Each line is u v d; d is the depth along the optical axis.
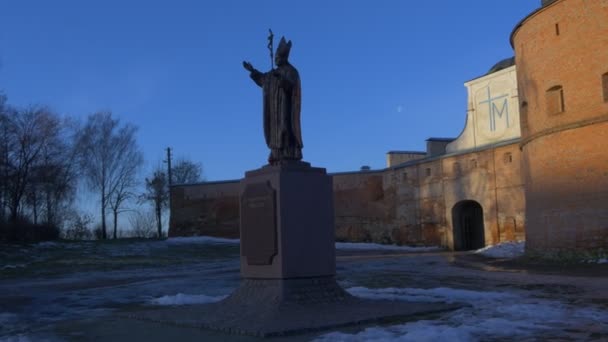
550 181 29.02
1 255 37.06
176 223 57.38
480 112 46.12
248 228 13.15
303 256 12.68
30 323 13.34
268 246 12.62
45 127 47.75
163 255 42.38
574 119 27.73
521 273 23.73
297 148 13.52
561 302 13.83
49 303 17.70
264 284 12.74
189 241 52.91
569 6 28.05
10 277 29.00
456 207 45.50
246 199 13.24
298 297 12.38
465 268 27.56
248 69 14.03
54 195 50.03
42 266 33.91
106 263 35.94
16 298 19.34
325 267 12.98
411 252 43.47
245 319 11.35
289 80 13.40
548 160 29.20
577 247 27.25
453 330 9.73
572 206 27.70
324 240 13.05
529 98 30.78
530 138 30.66
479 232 46.53
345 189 54.34
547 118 29.23
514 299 14.61
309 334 9.98
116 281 26.02
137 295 19.52
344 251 46.50
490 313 12.05
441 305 12.97
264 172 12.99
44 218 51.09
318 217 13.02
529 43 30.59
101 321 12.95
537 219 30.05
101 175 57.94
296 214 12.71
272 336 9.76
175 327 11.32
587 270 23.58
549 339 9.26
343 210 54.28
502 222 41.06
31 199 47.72
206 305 13.77
